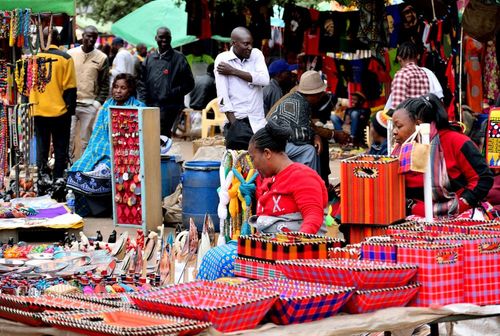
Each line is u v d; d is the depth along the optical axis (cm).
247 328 523
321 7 2278
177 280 830
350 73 1585
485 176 848
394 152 853
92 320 516
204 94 2462
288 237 652
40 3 1465
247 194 987
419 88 1243
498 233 633
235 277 644
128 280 829
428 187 782
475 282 589
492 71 1510
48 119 1554
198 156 1380
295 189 774
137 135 1298
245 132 1280
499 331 739
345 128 2566
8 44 1475
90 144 1412
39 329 532
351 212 772
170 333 488
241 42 1286
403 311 562
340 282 566
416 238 624
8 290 775
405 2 1485
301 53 1587
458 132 870
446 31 1419
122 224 1323
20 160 1496
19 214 1241
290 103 1170
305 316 538
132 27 2794
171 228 1319
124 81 1371
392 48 1531
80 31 2912
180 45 2623
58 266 896
